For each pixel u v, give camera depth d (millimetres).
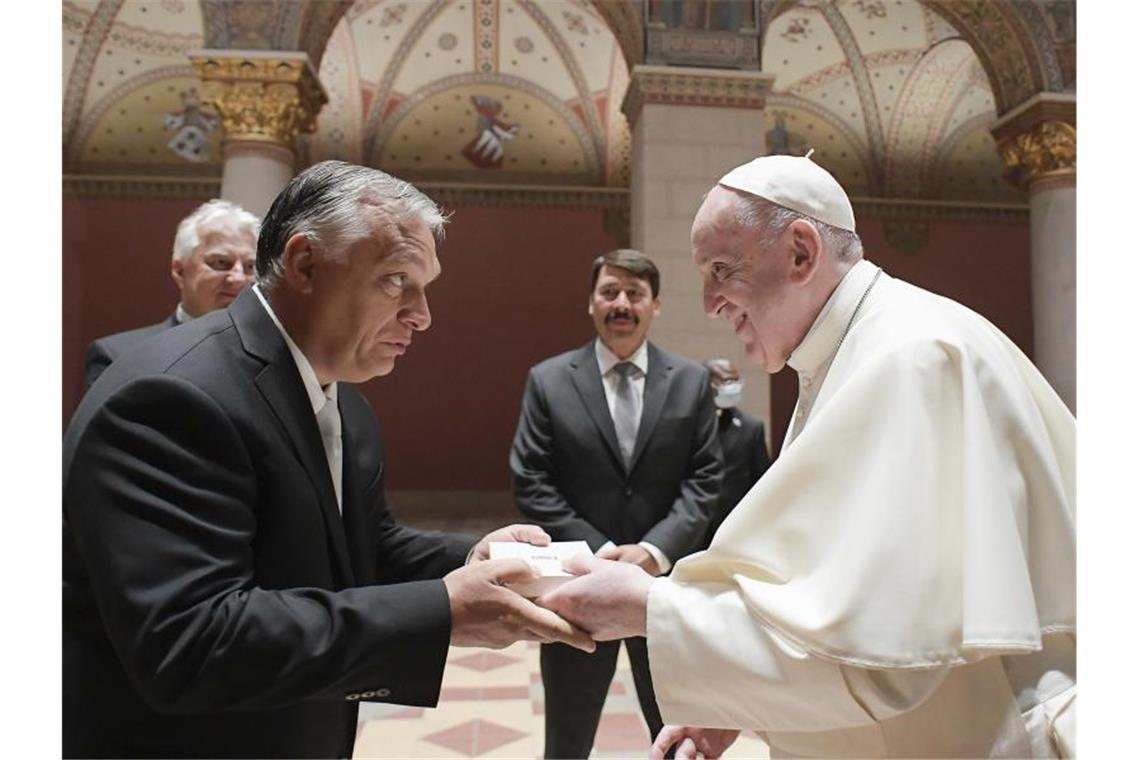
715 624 1407
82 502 1188
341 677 1196
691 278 8844
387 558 1808
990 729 1409
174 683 1126
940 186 14961
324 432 1523
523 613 1345
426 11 13297
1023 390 1491
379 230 1343
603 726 3945
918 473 1366
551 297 14219
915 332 1488
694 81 8977
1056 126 10109
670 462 2996
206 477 1212
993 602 1266
